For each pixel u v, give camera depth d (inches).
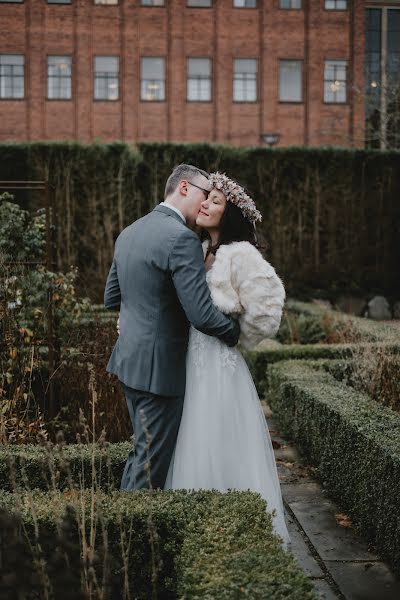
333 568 133.7
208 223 126.8
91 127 1012.5
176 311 122.5
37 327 209.5
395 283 674.2
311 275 666.8
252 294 121.3
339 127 1047.0
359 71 1045.2
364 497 148.3
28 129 1003.3
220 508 106.1
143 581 104.4
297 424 212.5
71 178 628.4
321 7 1040.2
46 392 206.5
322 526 157.2
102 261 631.2
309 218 669.3
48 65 1004.6
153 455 121.1
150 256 119.7
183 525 103.9
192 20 1021.8
